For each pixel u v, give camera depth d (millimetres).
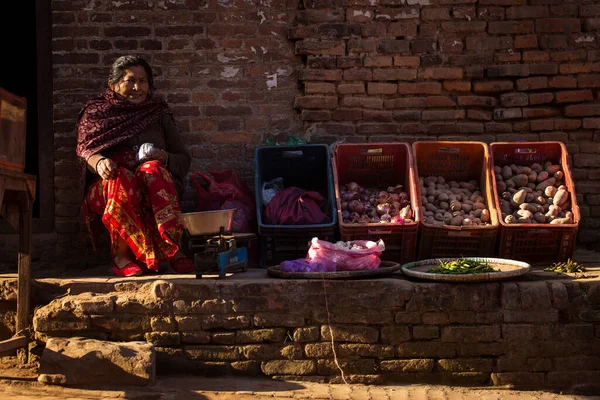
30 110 8219
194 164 5961
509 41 5941
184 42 5930
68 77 5863
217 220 4512
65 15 5863
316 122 5945
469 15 5941
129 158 5117
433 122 5957
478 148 5520
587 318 4309
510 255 5156
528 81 5934
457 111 5949
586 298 4309
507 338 4301
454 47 5945
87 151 5012
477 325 4312
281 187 5574
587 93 5914
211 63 5949
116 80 5246
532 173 5441
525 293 4293
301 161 5668
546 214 5250
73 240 5863
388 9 5945
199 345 4312
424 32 5953
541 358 4301
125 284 4422
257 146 5969
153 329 4305
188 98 5941
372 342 4316
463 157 5574
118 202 4719
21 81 8859
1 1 8766
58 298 4371
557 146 5484
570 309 4312
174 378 4238
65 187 5859
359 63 5922
